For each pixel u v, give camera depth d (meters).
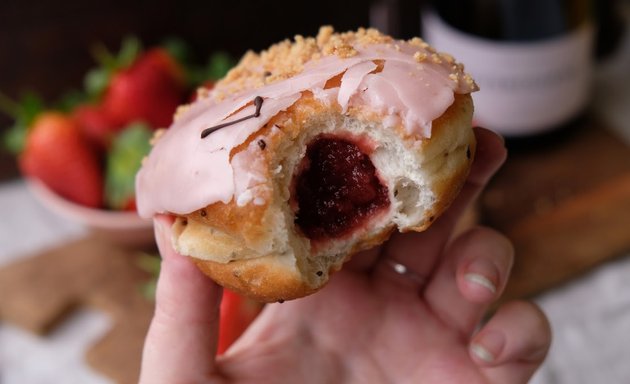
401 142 0.20
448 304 0.26
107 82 0.41
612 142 0.43
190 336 0.23
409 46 0.22
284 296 0.21
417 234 0.27
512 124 0.42
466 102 0.21
